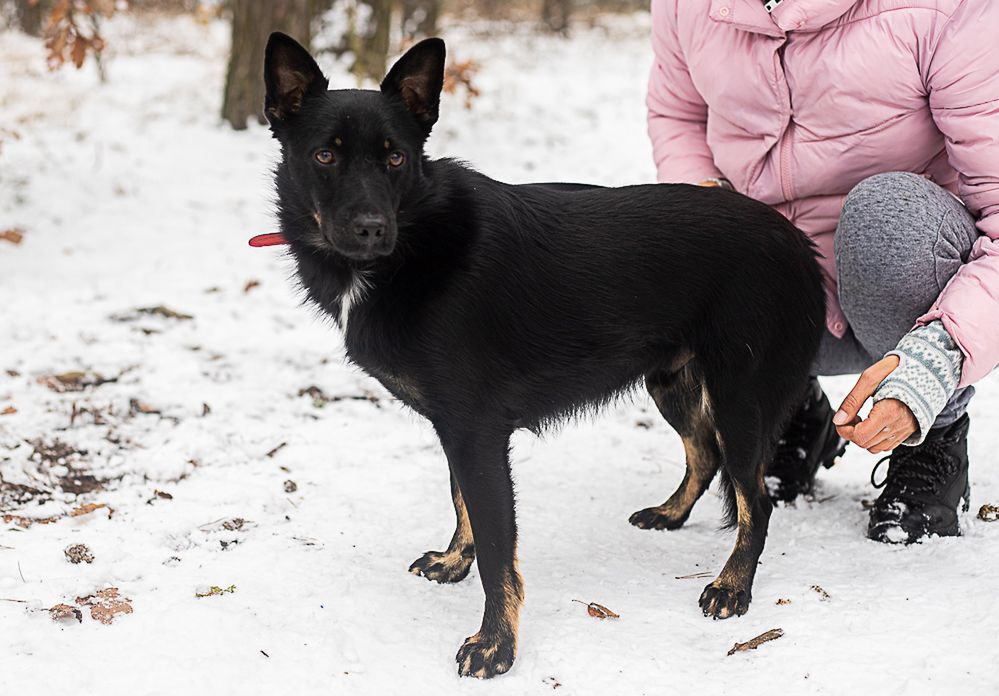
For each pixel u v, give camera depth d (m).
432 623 3.01
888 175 3.25
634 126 10.70
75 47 6.84
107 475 4.00
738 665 2.72
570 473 4.06
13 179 8.04
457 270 2.87
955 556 3.17
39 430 4.26
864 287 3.25
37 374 4.85
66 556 3.23
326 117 2.92
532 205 3.05
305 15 10.12
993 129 3.08
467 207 2.92
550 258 3.00
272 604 3.02
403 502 3.78
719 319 3.08
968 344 2.88
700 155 3.88
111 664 2.66
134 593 3.04
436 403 2.93
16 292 5.98
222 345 5.38
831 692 2.55
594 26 20.80
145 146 9.52
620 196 3.16
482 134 10.13
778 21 3.23
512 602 2.82
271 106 3.07
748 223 3.12
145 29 17.61
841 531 3.50
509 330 2.94
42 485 3.85
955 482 3.34
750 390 3.10
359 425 4.49
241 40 10.09
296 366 5.15
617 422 4.58
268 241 3.19
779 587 3.11
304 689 2.61
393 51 12.50
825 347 3.66
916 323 3.00
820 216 3.55
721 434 3.15
